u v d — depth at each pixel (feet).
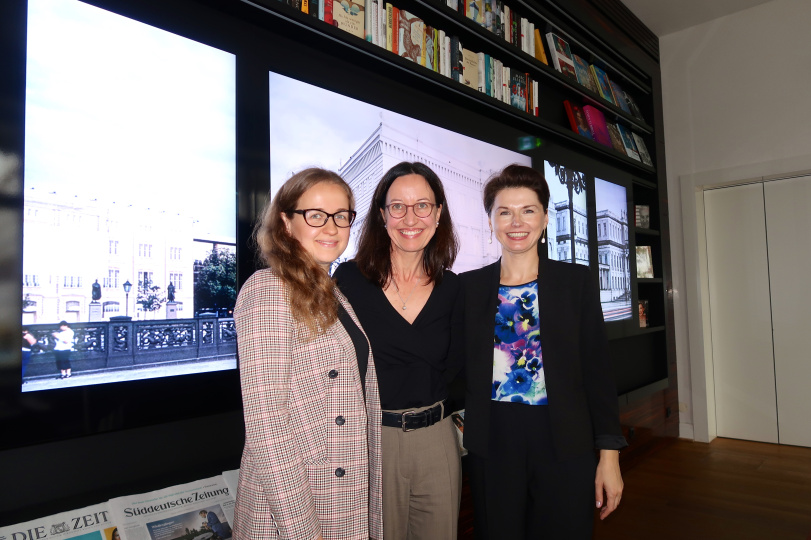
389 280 4.60
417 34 7.49
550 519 4.22
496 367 4.58
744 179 13.75
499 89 9.03
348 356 3.42
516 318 4.62
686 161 14.64
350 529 3.25
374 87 7.15
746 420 14.21
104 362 4.58
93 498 4.49
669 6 13.52
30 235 4.17
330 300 3.35
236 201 5.60
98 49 4.65
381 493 3.79
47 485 4.25
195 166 5.29
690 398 14.38
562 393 4.29
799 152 12.86
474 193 8.78
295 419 3.16
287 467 2.91
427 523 4.23
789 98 13.06
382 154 7.25
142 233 4.86
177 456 5.04
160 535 4.46
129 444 4.73
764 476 11.16
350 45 6.40
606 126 12.19
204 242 5.32
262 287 3.20
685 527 8.67
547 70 9.85
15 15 4.16
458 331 4.92
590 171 11.50
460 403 8.25
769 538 8.22
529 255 4.84
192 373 5.18
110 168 4.67
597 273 11.39
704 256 14.83
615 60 12.99
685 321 14.53
